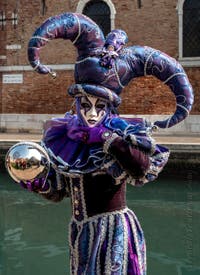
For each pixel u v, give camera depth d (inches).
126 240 77.6
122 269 76.0
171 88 83.0
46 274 208.5
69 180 82.7
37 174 77.9
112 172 75.5
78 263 78.5
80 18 81.9
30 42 82.0
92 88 78.2
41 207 331.9
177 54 556.7
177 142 449.4
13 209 327.9
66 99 596.4
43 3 597.9
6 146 469.1
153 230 275.9
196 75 551.2
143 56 81.4
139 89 567.5
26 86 610.2
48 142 83.0
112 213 78.7
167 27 558.6
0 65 618.8
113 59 79.2
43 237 264.4
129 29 571.5
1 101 621.3
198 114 547.5
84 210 79.6
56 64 595.8
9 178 442.0
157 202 346.0
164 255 234.5
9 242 256.5
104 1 577.3
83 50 82.4
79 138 78.8
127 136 73.0
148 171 74.6
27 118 610.2
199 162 422.0
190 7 551.5
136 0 565.0
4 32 614.9
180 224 287.1
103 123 79.4
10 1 608.4
